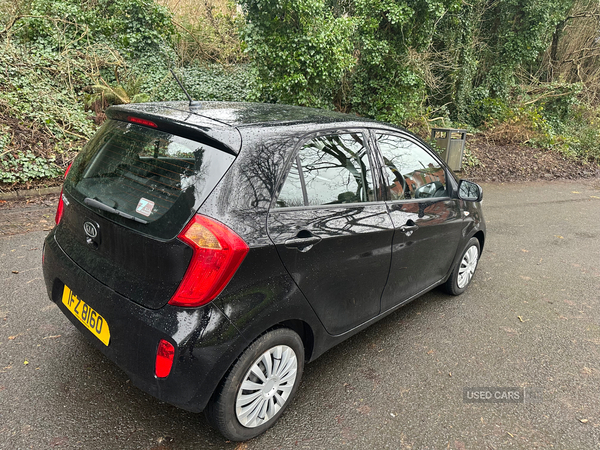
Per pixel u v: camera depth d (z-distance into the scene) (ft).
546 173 37.11
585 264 17.11
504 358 10.30
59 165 21.26
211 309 6.07
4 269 12.21
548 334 11.57
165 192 6.34
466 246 12.68
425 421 8.00
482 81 50.29
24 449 6.53
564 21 53.36
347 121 8.64
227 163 6.29
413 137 10.57
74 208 7.39
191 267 5.93
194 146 6.49
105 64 31.30
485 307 12.89
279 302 6.75
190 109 7.58
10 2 30.35
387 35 35.65
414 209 9.75
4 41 28.22
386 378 9.16
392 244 9.03
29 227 15.67
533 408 8.61
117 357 6.43
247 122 7.02
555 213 25.09
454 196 11.62
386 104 36.73
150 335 6.03
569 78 56.34
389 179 9.22
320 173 7.64
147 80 33.24
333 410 8.05
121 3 33.01
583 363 10.34
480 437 7.73
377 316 9.52
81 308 7.06
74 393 7.80
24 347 8.91
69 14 31.22
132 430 7.13
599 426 8.27
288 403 7.66
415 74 36.73
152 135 6.97
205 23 39.32
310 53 29.55
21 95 24.64
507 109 44.47
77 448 6.66
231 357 6.25
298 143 7.33
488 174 34.83
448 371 9.61
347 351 10.07
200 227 5.93
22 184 19.58
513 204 26.63
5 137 20.72
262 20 29.04
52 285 7.79
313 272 7.32
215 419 6.56
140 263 6.30
